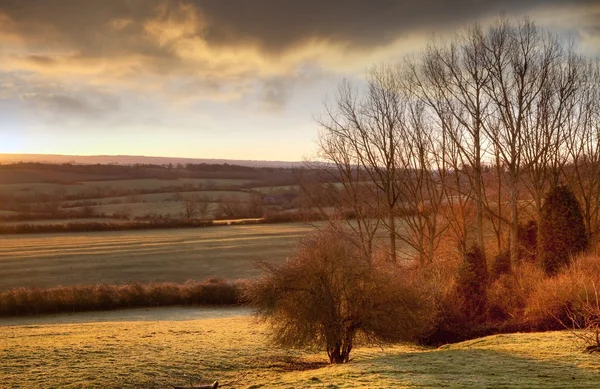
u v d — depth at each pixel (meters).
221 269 77.94
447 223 56.72
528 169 53.34
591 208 57.09
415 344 32.47
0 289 64.25
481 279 36.94
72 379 21.33
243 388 18.80
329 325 24.42
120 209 124.69
